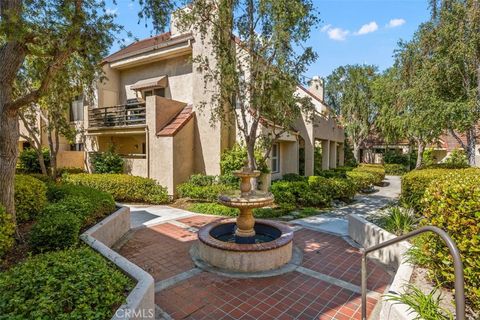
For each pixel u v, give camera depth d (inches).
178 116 567.2
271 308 172.6
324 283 204.5
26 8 210.2
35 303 113.0
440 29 459.8
